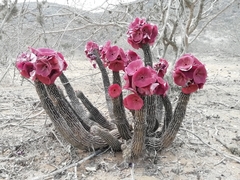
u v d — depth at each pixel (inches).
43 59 87.5
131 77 85.4
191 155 114.4
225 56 542.3
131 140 105.0
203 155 115.5
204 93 227.8
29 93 234.5
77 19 204.8
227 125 151.6
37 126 144.8
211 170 105.2
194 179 99.3
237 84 273.1
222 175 102.3
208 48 592.1
